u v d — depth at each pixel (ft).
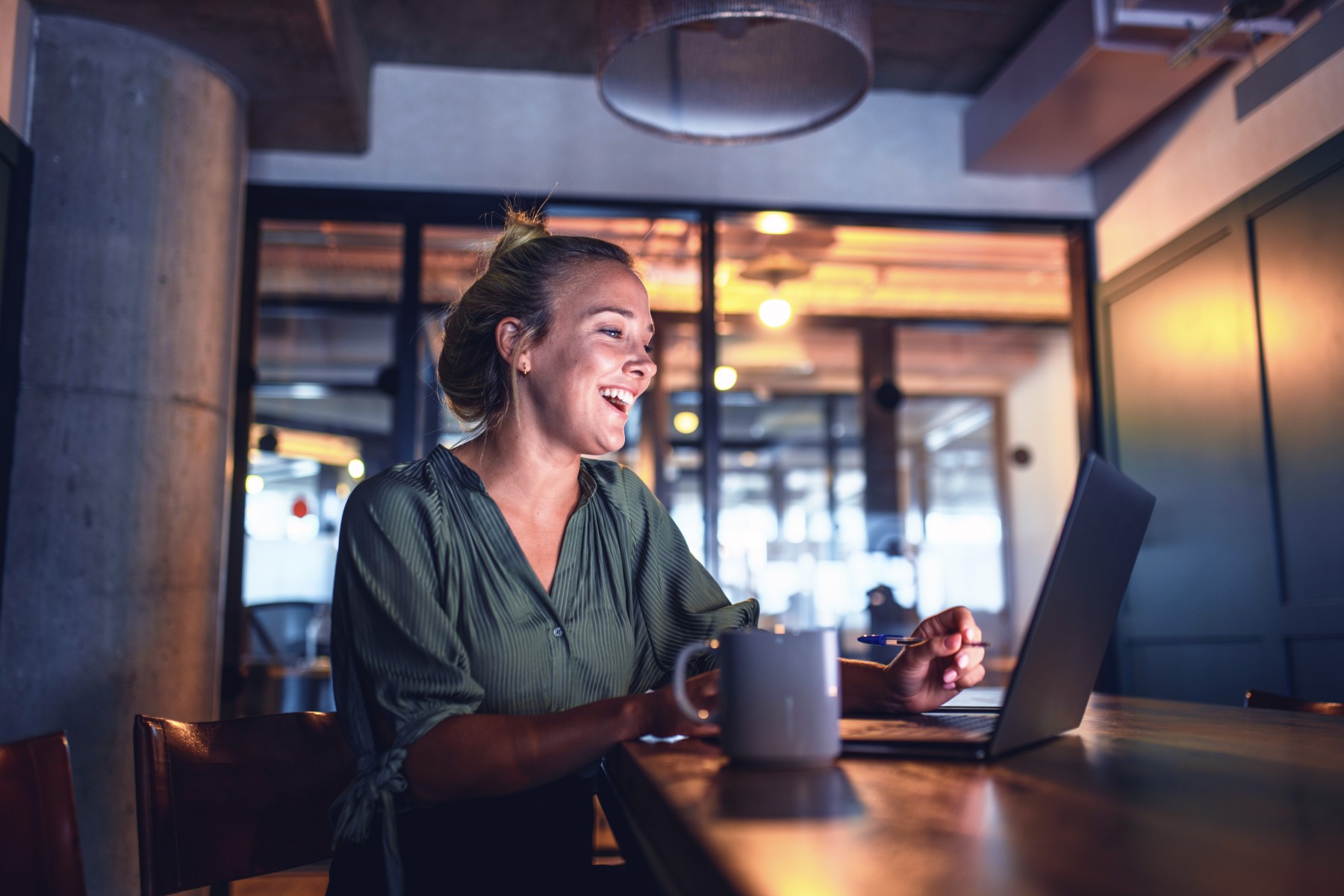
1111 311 12.13
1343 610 8.42
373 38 11.02
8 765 2.75
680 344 16.52
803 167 12.12
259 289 11.39
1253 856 1.52
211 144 9.25
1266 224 9.46
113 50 8.64
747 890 1.35
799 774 2.24
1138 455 11.51
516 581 3.51
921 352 23.84
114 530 8.16
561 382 3.76
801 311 18.17
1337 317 8.55
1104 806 1.89
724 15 6.13
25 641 7.85
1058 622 2.57
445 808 3.24
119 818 7.91
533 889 3.27
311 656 12.38
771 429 26.07
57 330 8.17
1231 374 9.93
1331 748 2.69
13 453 7.98
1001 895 1.32
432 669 3.09
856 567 21.97
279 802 3.38
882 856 1.51
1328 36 8.75
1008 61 11.69
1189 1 8.96
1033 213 12.54
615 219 12.00
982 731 2.79
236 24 8.72
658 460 17.49
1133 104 10.58
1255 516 9.54
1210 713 3.73
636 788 2.36
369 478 3.63
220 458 9.18
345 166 11.39
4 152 7.70
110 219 8.43
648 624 3.91
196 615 8.66
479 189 11.51
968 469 26.73
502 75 11.75
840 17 6.34
